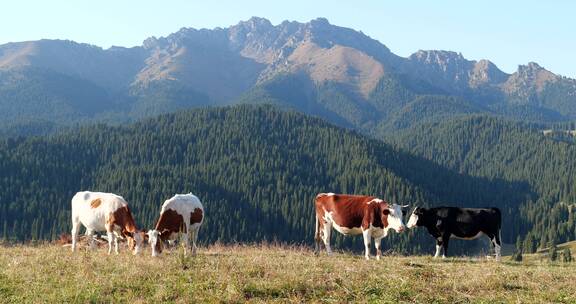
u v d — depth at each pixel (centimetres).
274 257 1942
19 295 1371
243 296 1380
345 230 2238
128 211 2152
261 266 1630
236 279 1483
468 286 1528
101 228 2183
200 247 2450
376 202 2191
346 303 1366
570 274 1741
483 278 1595
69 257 1833
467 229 2492
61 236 2908
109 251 2156
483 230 2488
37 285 1434
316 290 1440
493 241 2500
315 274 1561
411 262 1934
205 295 1374
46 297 1342
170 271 1591
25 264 1714
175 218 2147
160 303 1327
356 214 2200
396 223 2122
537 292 1501
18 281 1488
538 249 14488
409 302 1391
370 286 1480
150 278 1514
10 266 1662
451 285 1535
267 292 1424
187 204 2183
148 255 2030
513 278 1645
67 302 1314
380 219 2172
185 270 1620
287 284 1459
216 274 1542
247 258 1855
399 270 1694
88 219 2178
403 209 2155
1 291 1404
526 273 1722
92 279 1488
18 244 2777
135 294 1383
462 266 1884
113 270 1625
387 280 1536
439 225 2517
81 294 1357
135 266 1647
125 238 2255
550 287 1554
